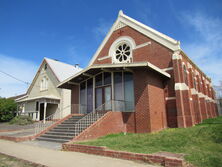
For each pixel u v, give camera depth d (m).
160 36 16.36
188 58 18.14
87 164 6.46
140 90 13.45
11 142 12.49
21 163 6.98
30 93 32.06
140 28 17.83
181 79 14.87
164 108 14.77
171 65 15.34
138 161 6.53
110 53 19.72
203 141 8.09
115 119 13.18
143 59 16.97
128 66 13.24
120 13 19.88
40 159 7.49
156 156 6.15
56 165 6.50
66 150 9.16
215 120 17.02
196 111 16.62
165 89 15.26
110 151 7.42
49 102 25.53
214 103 28.69
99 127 11.90
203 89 24.08
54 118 26.19
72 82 17.97
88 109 17.14
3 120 28.08
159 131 12.61
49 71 29.31
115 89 15.65
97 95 16.73
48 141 12.38
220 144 7.52
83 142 9.64
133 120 13.49
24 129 19.25
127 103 14.74
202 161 5.69
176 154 6.58
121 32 19.33
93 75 17.17
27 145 11.20
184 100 14.38
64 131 13.18
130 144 8.60
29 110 29.56
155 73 14.45
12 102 29.69
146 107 12.87
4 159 7.70
